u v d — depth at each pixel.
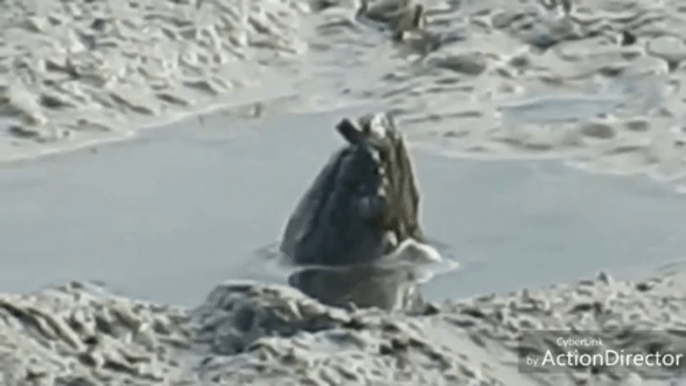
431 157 23.16
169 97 24.80
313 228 19.86
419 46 26.61
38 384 16.41
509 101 25.02
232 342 17.28
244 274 19.62
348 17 27.25
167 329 17.48
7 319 17.19
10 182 22.23
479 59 25.95
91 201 21.62
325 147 23.31
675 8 27.25
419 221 20.11
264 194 21.78
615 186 22.23
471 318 17.69
